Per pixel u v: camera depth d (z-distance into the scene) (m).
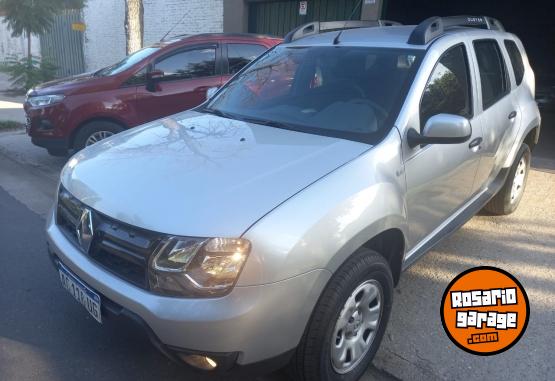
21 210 5.07
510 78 4.36
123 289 2.22
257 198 2.23
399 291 3.57
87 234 2.44
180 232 2.11
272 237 2.10
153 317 2.10
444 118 2.74
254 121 3.28
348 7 9.20
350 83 3.26
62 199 2.75
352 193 2.39
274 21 10.67
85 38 17.11
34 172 6.50
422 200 3.03
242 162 2.55
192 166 2.53
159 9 13.12
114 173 2.59
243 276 2.06
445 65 3.32
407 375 2.77
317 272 2.19
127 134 3.27
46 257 4.04
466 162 3.47
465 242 4.38
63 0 15.28
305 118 3.18
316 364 2.34
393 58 3.27
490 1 15.83
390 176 2.67
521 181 4.95
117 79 6.21
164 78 6.40
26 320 3.21
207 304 2.06
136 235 2.22
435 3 14.94
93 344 3.00
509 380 2.74
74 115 6.04
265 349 2.15
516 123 4.31
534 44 15.62
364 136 2.86
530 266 3.96
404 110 2.91
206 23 12.02
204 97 6.56
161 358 2.89
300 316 2.19
